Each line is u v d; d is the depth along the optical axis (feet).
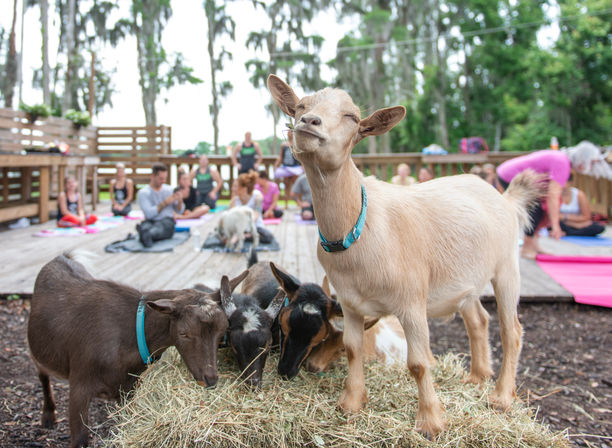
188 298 8.29
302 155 6.80
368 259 7.52
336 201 7.27
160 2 127.65
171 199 25.77
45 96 80.28
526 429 8.09
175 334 8.13
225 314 8.41
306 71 117.91
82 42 123.85
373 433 7.66
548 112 94.12
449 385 9.60
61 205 31.04
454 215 8.73
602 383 12.69
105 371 8.41
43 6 79.46
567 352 14.55
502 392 9.20
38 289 9.64
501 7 109.50
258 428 7.47
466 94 110.93
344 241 7.40
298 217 35.81
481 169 29.27
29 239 27.09
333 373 9.42
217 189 39.75
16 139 33.19
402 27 108.88
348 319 8.34
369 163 42.24
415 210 8.41
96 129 49.52
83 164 36.27
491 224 9.21
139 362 8.61
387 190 8.50
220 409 7.66
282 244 25.80
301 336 8.63
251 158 40.04
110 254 23.35
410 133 108.27
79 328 8.49
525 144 92.53
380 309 7.97
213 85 126.93
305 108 7.03
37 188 38.37
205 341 7.96
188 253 23.71
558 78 90.02
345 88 108.17
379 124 7.35
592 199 34.76
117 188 37.27
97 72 118.21
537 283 19.35
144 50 128.06
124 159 49.96
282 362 8.77
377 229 7.61
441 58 114.83
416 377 7.86
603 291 18.16
